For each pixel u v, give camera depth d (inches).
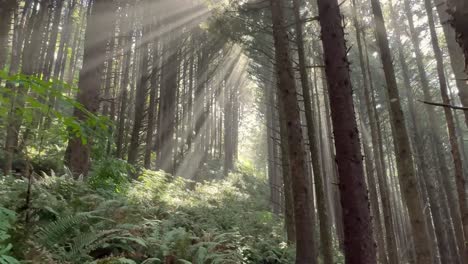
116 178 294.5
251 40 470.6
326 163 977.5
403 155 328.5
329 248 323.6
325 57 172.2
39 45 681.6
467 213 405.4
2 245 133.4
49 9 725.3
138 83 750.5
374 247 151.3
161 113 804.0
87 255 167.6
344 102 163.0
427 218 706.8
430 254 302.5
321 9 176.2
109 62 754.8
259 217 521.3
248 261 293.7
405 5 663.8
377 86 776.9
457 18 93.0
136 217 236.1
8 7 456.8
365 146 717.9
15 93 106.0
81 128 118.1
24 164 399.2
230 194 687.1
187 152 896.9
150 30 748.6
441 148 673.0
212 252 236.2
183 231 241.9
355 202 153.1
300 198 299.6
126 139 743.1
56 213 190.4
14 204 185.0
